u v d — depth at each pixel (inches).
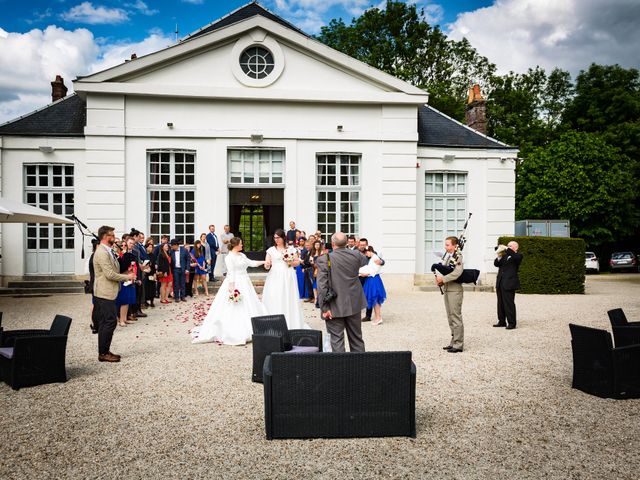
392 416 155.5
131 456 142.1
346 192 598.9
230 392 198.8
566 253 578.2
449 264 268.8
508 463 138.0
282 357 153.3
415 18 1298.0
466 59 1349.7
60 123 580.1
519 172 1088.8
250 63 576.4
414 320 375.9
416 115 594.6
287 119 579.5
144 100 557.6
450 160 623.8
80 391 200.1
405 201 595.5
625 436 156.5
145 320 374.0
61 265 562.6
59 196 565.0
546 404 185.6
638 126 1115.9
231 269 297.3
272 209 707.4
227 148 574.6
